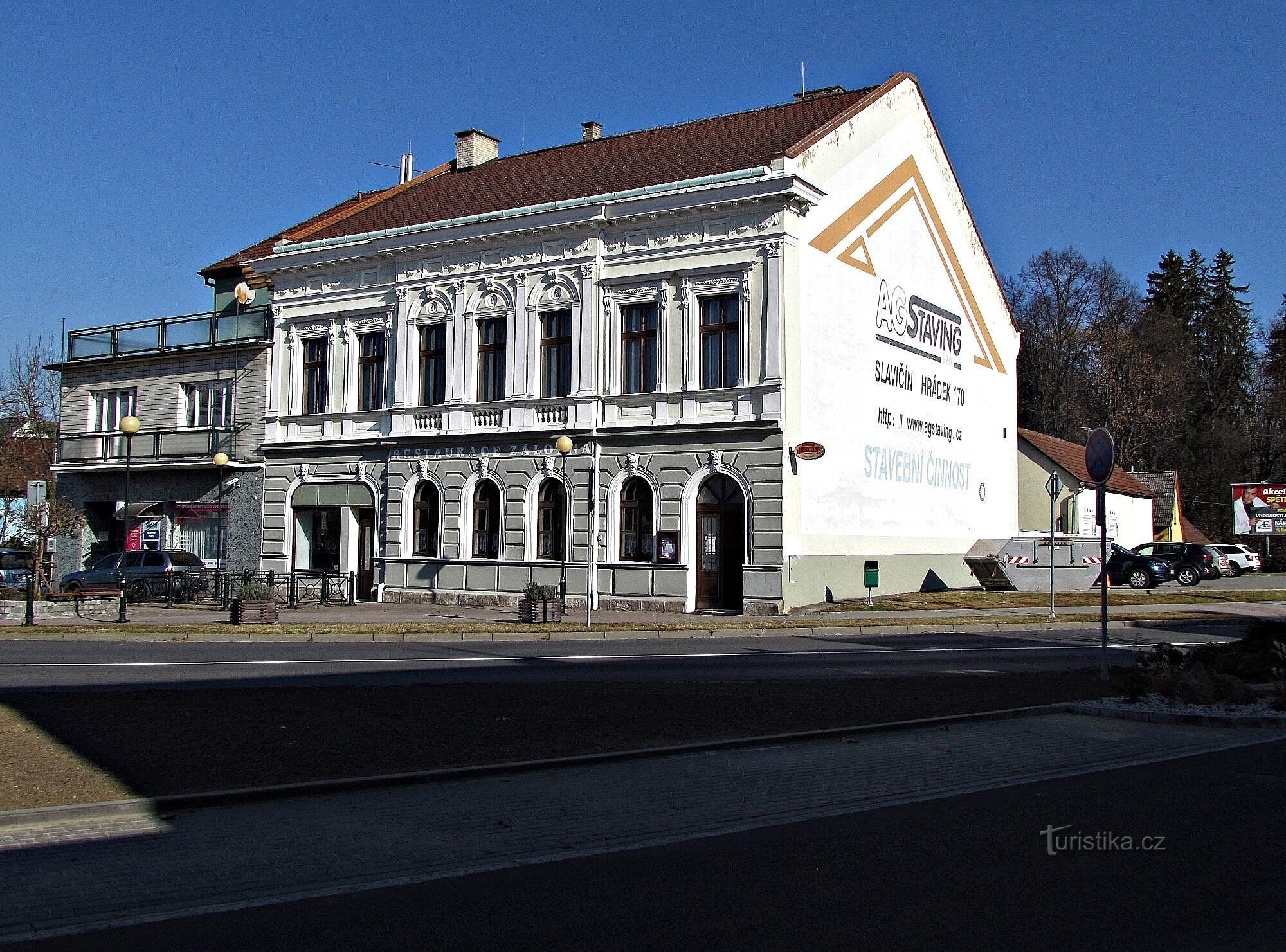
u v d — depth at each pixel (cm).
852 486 3166
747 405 2895
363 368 3616
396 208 3925
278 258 3722
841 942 572
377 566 3488
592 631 2423
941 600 3177
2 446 5484
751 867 714
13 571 4100
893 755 1086
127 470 2772
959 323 3925
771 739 1138
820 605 2972
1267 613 3030
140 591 3369
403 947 566
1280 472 7875
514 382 3269
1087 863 722
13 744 1039
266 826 809
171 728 1127
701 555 2983
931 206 3725
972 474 3981
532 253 3250
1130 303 7250
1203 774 1006
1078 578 3822
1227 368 7962
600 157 3709
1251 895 651
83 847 752
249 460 3788
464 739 1112
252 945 568
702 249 2981
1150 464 7744
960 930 591
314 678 1606
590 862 725
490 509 3322
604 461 3098
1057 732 1218
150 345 4091
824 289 3052
